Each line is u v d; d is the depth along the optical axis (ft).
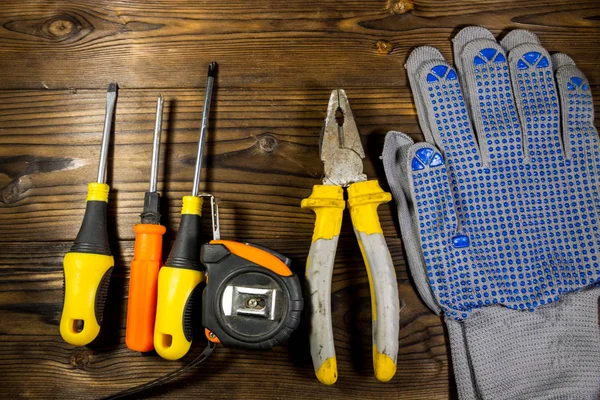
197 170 2.54
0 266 2.69
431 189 2.57
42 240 2.72
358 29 2.90
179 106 2.81
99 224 2.47
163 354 2.27
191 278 2.31
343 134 2.50
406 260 2.68
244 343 2.24
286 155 2.77
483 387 2.42
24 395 2.58
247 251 2.29
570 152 2.63
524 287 2.51
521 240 2.56
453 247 2.54
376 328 2.29
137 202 2.73
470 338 2.48
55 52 2.87
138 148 2.78
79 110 2.83
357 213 2.43
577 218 2.58
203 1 2.91
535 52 2.71
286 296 2.23
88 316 2.34
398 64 2.87
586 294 2.53
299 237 2.71
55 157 2.79
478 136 2.66
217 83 2.83
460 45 2.81
